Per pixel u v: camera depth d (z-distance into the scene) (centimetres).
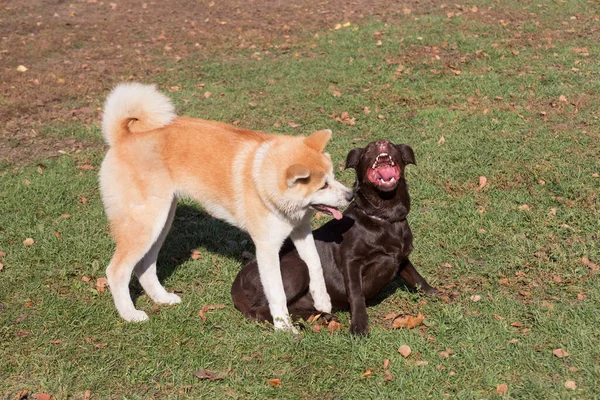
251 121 1022
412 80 1160
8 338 532
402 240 549
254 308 557
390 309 573
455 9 1623
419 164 835
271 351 500
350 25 1566
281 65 1301
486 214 709
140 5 1880
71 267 646
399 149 550
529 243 647
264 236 527
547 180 771
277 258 534
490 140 895
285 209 508
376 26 1523
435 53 1292
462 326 520
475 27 1440
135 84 573
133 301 601
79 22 1714
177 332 534
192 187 556
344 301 577
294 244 552
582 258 609
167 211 558
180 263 671
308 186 502
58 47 1486
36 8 1830
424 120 988
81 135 1000
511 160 827
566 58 1212
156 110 565
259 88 1175
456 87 1108
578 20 1462
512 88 1084
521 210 712
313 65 1280
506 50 1277
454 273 617
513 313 536
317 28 1578
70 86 1223
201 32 1593
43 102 1144
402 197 543
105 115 570
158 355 504
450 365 468
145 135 558
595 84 1071
